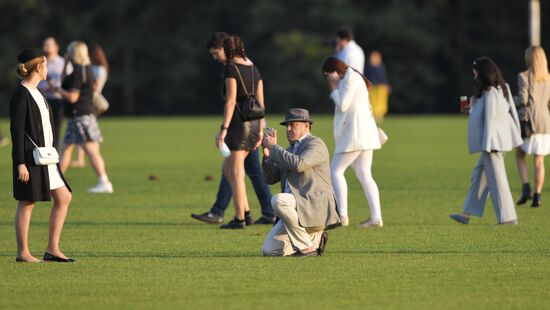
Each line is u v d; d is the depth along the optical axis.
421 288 35.19
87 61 67.94
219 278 37.16
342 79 52.38
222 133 51.34
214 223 54.31
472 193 53.06
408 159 97.50
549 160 96.19
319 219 41.41
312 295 34.00
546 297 33.66
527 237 48.50
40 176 39.47
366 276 37.50
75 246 46.16
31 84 39.34
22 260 40.81
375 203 52.84
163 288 35.25
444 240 47.59
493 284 35.91
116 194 68.81
